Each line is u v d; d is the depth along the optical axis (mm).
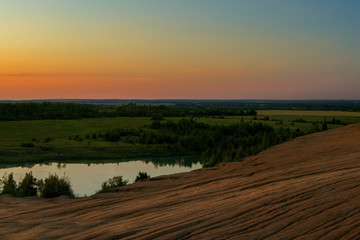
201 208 7105
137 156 74812
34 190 24531
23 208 9852
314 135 18516
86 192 37375
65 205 9844
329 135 17531
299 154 13281
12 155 67438
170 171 56969
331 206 6039
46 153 71062
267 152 15055
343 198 6379
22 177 48594
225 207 6863
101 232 6309
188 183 11070
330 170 9367
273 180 9164
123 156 73688
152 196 9672
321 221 5445
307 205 6242
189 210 7090
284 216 5871
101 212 8273
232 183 9719
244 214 6246
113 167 61188
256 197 7246
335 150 13086
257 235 5207
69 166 61688
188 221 6250
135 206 8422
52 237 6504
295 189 7402
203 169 13594
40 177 49312
